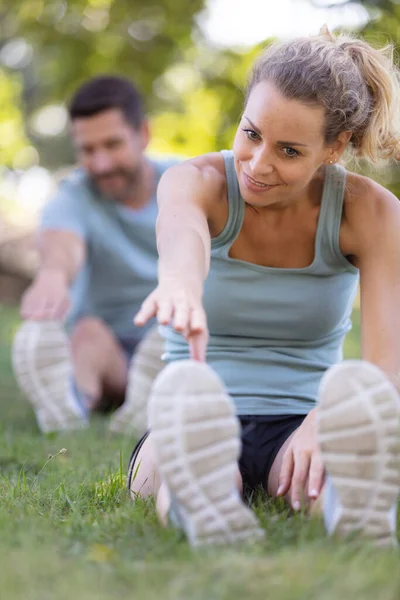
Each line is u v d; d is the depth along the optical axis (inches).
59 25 339.0
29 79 467.5
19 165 505.4
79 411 169.2
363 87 93.5
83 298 195.0
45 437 157.9
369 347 94.0
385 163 102.9
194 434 73.8
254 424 103.0
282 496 93.1
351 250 100.5
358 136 97.3
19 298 467.8
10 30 360.8
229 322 104.5
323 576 67.1
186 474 74.2
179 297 76.9
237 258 101.5
